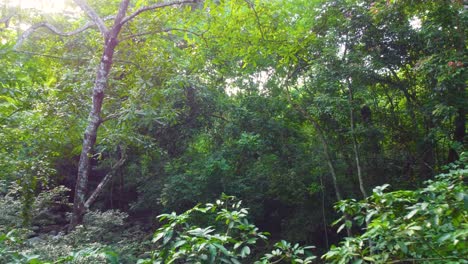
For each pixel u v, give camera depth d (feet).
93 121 23.63
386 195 9.52
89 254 11.21
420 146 32.94
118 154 36.50
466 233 8.48
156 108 27.68
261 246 31.09
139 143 27.91
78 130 24.47
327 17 32.68
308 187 36.01
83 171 23.24
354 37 31.30
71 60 29.86
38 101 21.70
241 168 36.81
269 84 39.52
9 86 18.19
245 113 36.70
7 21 27.25
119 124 26.40
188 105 34.78
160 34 29.73
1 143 19.47
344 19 31.50
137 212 40.96
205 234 9.32
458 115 27.09
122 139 25.91
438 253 9.13
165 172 36.19
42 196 22.63
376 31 30.30
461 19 24.36
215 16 27.66
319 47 31.86
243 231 11.03
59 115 23.20
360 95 31.35
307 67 35.09
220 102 36.06
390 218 9.56
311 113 34.45
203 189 32.81
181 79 28.89
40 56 28.63
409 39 29.27
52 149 24.38
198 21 28.43
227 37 28.89
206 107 35.68
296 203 36.42
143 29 27.55
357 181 35.81
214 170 33.76
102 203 39.83
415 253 9.33
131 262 19.15
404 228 8.92
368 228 9.89
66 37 29.60
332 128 35.65
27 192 21.22
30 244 16.97
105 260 12.16
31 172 20.88
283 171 36.11
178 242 9.24
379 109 34.60
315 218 35.45
